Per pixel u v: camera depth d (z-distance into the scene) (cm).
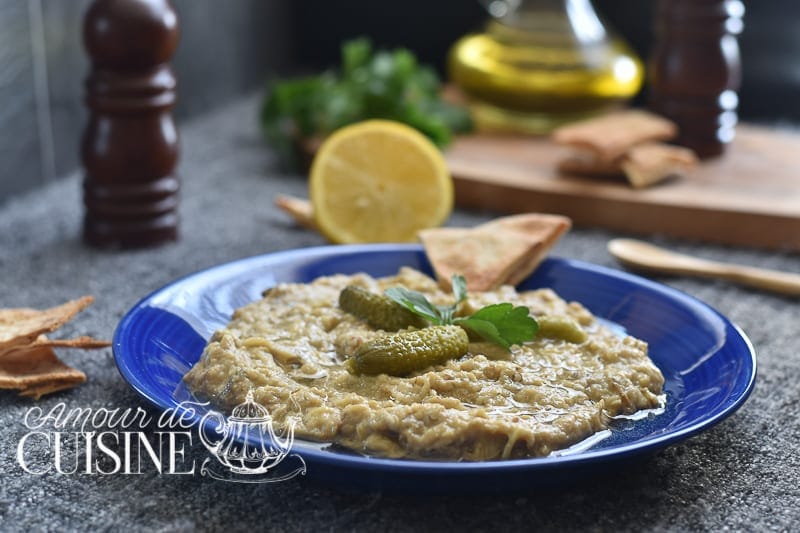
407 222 85
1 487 59
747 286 81
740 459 62
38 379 65
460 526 56
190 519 57
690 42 98
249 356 62
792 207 88
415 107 99
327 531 56
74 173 100
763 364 71
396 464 54
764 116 122
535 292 69
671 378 64
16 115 92
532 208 92
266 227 90
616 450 55
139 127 83
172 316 66
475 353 63
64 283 79
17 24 91
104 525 56
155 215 85
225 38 120
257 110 120
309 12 135
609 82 103
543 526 57
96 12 81
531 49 103
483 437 57
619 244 85
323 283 70
